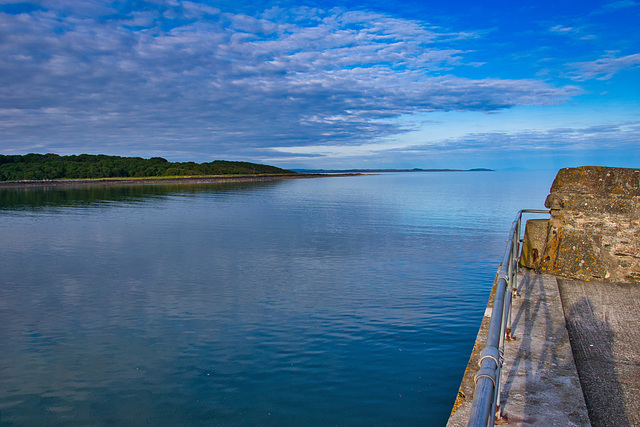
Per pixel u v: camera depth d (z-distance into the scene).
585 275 6.29
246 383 6.16
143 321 8.71
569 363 3.62
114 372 6.54
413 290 10.77
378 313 9.03
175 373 6.48
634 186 6.09
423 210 33.19
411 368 6.55
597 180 6.28
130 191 60.59
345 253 15.70
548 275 6.45
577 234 6.35
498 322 2.01
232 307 9.55
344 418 5.29
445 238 19.17
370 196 51.69
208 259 14.77
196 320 8.77
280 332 8.05
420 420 5.23
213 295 10.50
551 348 3.91
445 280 11.74
